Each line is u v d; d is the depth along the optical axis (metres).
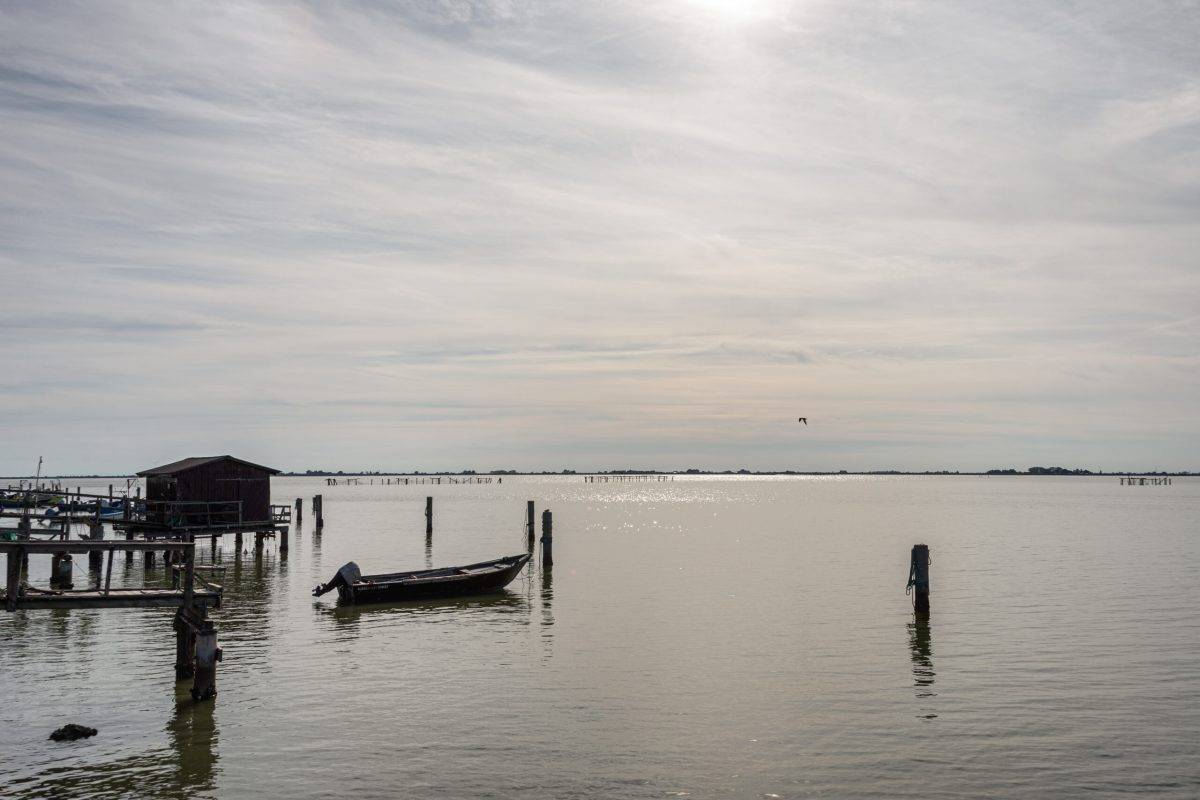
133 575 44.81
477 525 84.75
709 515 103.94
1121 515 99.25
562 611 33.50
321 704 20.95
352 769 16.86
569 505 135.00
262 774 16.61
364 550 58.41
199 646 20.89
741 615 32.28
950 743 18.09
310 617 32.56
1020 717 19.70
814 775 16.52
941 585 39.50
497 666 24.67
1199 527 77.56
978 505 130.88
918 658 25.22
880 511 112.69
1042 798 15.50
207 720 19.67
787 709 20.45
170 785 16.05
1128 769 16.72
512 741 18.39
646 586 40.00
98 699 21.16
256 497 51.53
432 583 35.97
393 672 24.02
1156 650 25.91
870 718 19.72
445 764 17.12
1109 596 35.91
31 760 17.22
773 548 58.38
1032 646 26.56
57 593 20.05
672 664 24.78
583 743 18.27
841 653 25.94
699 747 17.98
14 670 23.81
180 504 47.38
